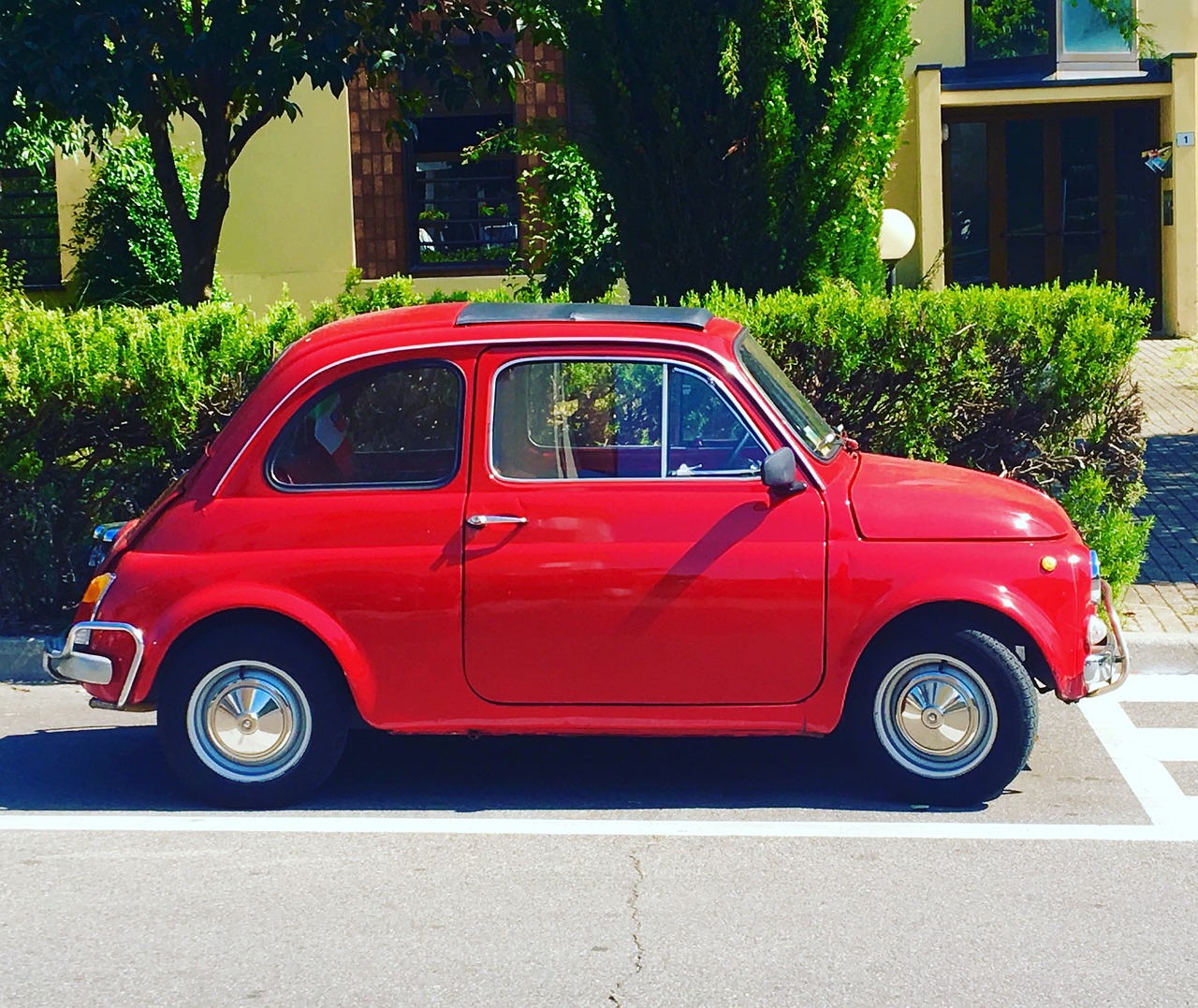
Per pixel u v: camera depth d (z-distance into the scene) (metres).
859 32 10.66
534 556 6.08
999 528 6.09
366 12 12.09
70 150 17.27
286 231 19.19
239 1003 4.54
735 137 10.61
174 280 18.88
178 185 12.88
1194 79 20.81
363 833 6.01
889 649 6.13
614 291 13.69
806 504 6.10
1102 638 6.18
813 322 8.99
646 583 6.05
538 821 6.13
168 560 6.21
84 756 7.11
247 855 5.77
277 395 6.29
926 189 21.00
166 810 6.32
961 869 5.56
